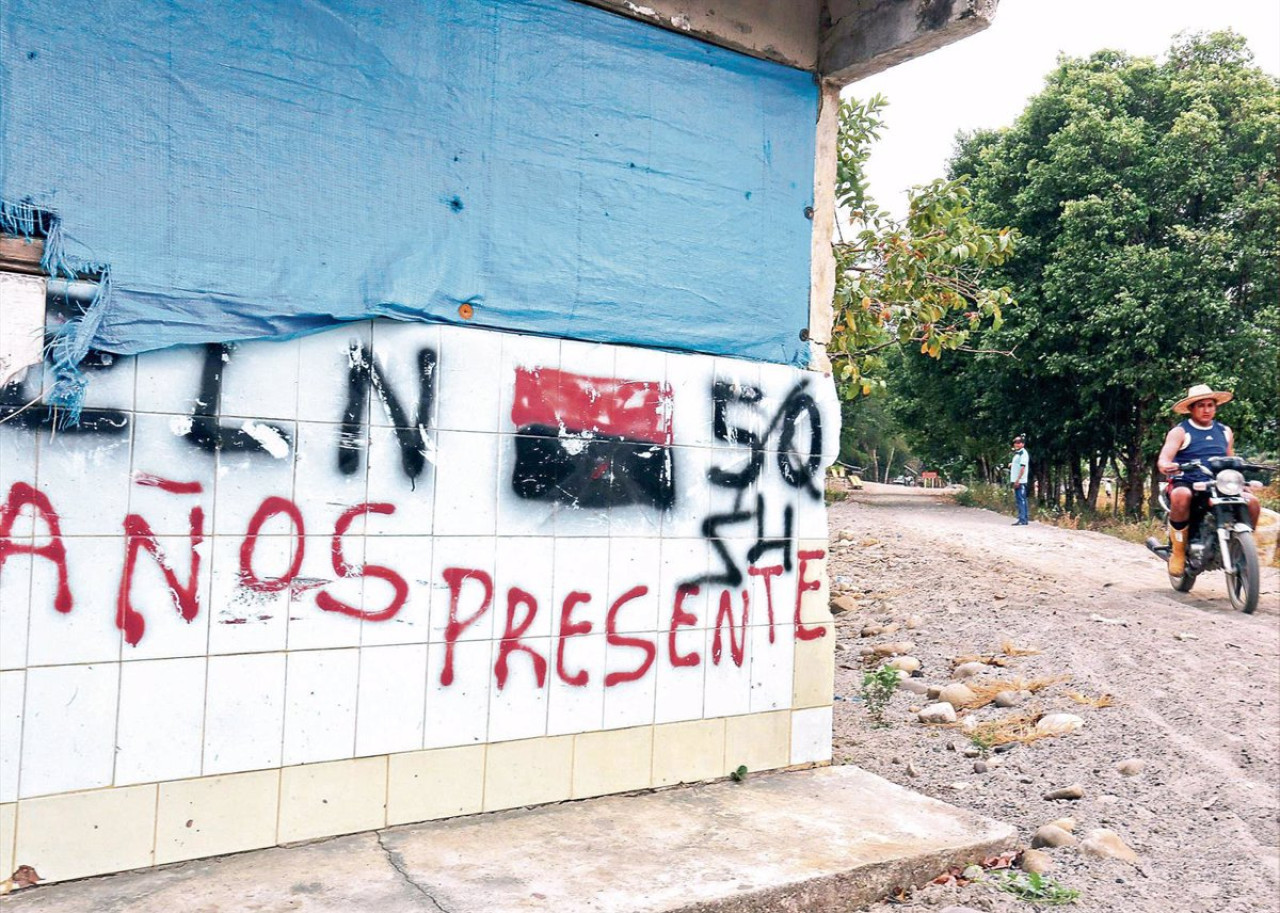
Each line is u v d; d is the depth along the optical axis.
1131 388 20.53
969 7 4.24
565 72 4.15
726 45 4.62
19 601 3.06
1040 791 4.88
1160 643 7.32
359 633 3.64
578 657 4.14
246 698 3.42
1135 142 20.50
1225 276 19.72
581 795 4.16
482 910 3.12
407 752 3.74
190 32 3.34
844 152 7.03
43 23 3.10
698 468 4.50
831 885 3.54
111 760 3.19
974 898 3.69
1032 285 21.56
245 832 3.43
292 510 3.51
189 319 3.32
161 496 3.28
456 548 3.85
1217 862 4.11
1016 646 7.41
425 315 3.78
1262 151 20.22
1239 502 8.60
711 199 4.57
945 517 20.52
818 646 4.89
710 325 4.56
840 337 6.58
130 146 3.24
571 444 4.13
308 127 3.56
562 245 4.14
